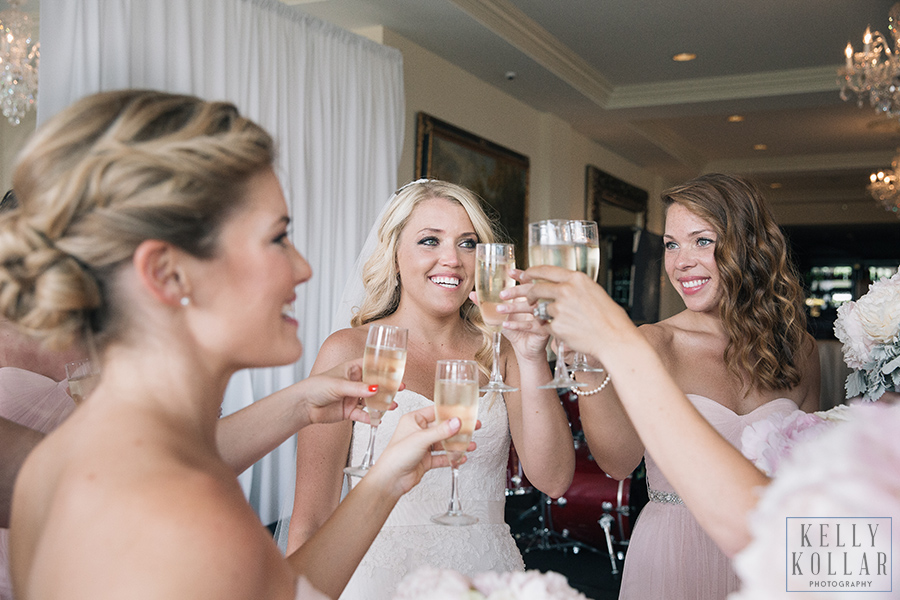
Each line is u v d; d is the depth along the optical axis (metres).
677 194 2.19
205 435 0.90
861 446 0.53
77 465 0.78
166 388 0.86
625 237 11.23
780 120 9.45
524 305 1.35
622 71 7.54
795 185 13.53
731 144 11.01
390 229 2.13
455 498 1.30
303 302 4.97
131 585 0.68
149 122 0.86
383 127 5.64
